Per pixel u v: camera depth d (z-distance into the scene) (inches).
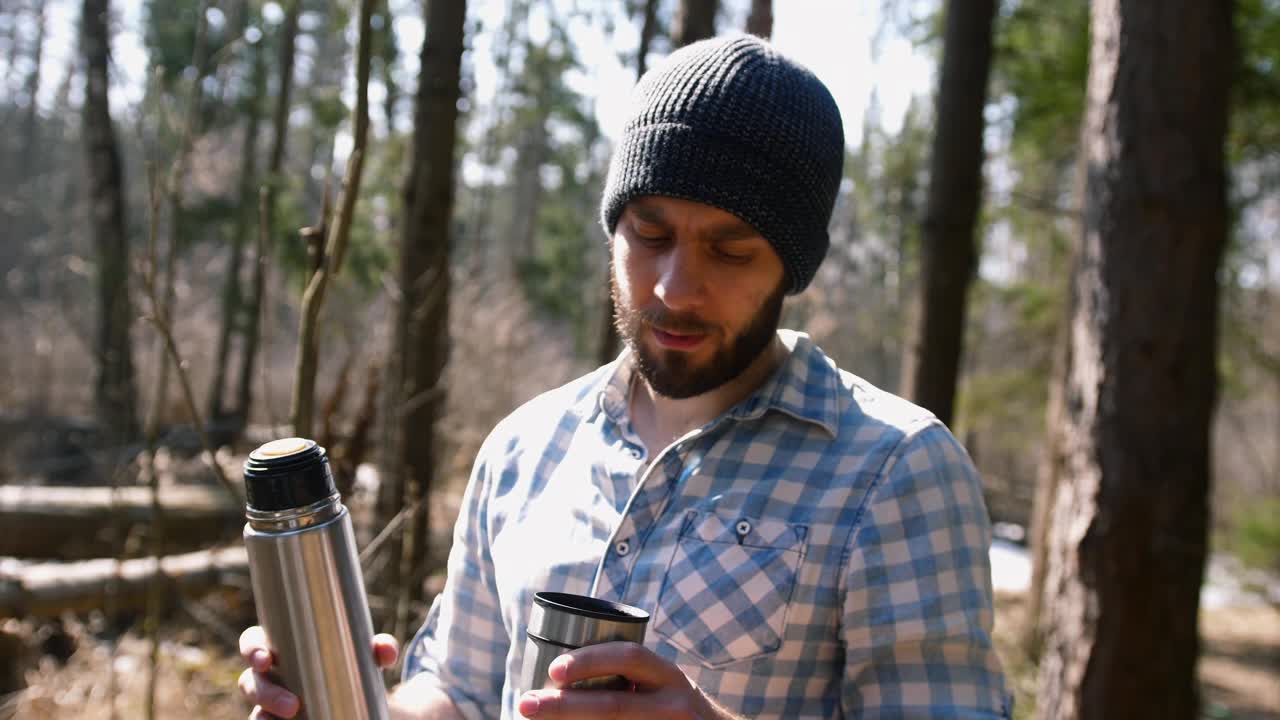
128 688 149.1
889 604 41.7
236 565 183.2
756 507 44.2
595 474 48.4
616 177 46.0
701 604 43.2
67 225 705.0
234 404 460.8
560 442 50.7
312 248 65.6
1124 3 121.9
